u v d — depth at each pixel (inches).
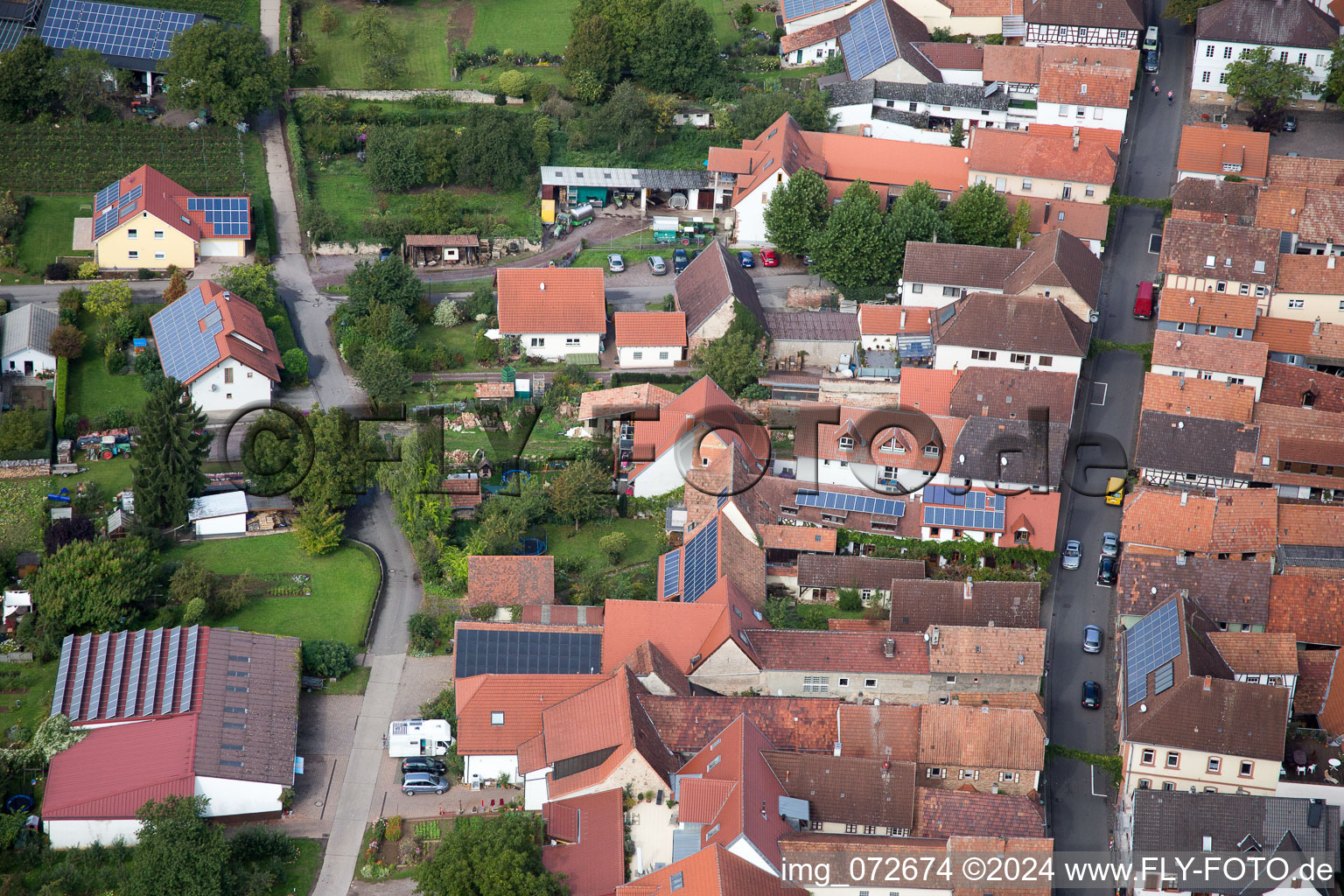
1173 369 6840.6
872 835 4928.6
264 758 5152.6
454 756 5270.7
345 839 5039.4
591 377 7185.0
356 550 6259.8
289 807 5128.0
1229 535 6048.2
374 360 6948.8
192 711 5236.2
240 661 5482.3
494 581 5831.7
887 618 5812.0
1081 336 6958.7
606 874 4690.0
